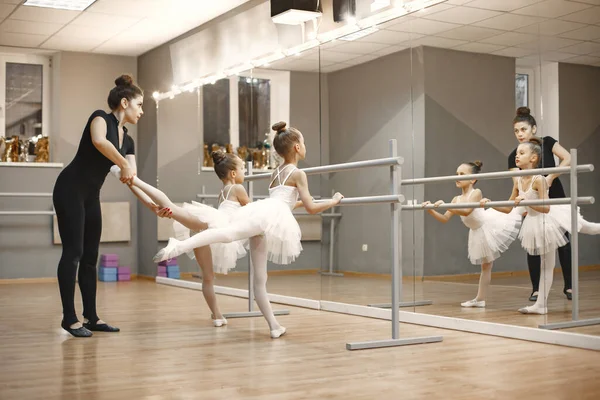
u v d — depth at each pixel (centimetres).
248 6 594
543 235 360
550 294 355
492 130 389
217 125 635
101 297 587
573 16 349
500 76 384
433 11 423
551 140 359
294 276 534
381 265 460
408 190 442
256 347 341
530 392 244
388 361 303
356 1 480
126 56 803
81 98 780
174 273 709
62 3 609
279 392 246
